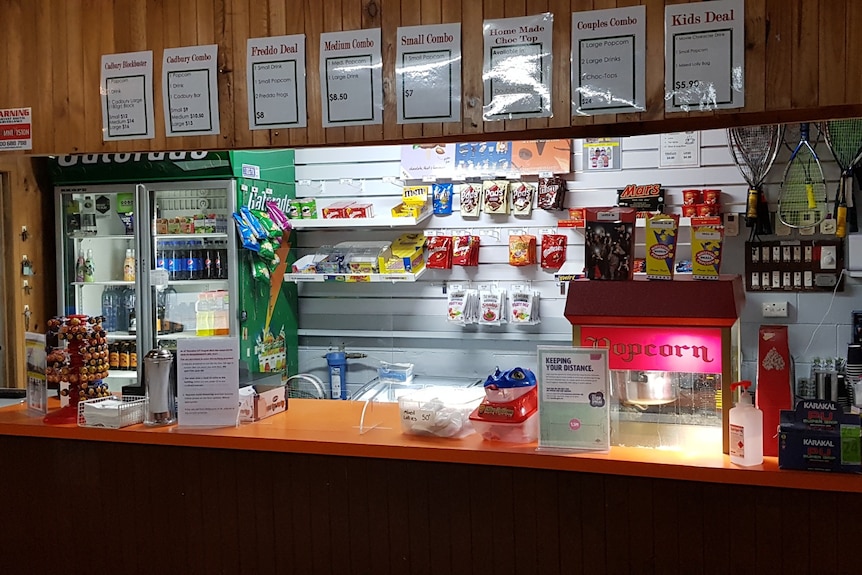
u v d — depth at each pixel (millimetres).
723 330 2400
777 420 2416
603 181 4898
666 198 4793
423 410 2715
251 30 2664
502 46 2432
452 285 5152
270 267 5055
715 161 4723
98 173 4984
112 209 5285
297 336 5406
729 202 4707
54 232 5316
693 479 2316
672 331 2451
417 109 2516
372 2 2543
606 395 2473
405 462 2689
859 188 4535
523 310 4938
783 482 2242
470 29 2461
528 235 4988
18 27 2920
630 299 2486
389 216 5211
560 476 2535
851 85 2160
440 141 2715
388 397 3787
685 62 2273
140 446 2973
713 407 2461
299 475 2805
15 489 3123
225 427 2912
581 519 2523
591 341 2529
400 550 2711
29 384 3227
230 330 4820
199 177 4820
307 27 2611
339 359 4469
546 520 2557
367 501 2736
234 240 4777
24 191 5094
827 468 2234
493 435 2654
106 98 2826
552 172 4898
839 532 2281
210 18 2705
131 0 2787
